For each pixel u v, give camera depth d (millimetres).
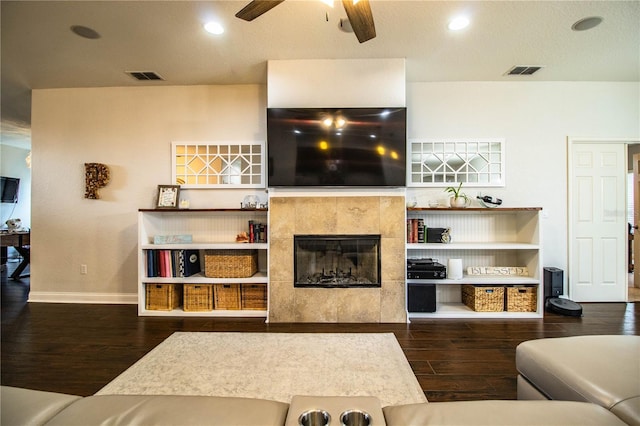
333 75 3199
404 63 3180
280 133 3164
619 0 2264
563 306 3336
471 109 3730
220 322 3143
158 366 2232
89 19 2484
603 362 1322
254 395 1885
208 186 3773
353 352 2459
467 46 2932
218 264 3363
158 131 3834
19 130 5723
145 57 3119
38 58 3123
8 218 6953
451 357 2379
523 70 3439
